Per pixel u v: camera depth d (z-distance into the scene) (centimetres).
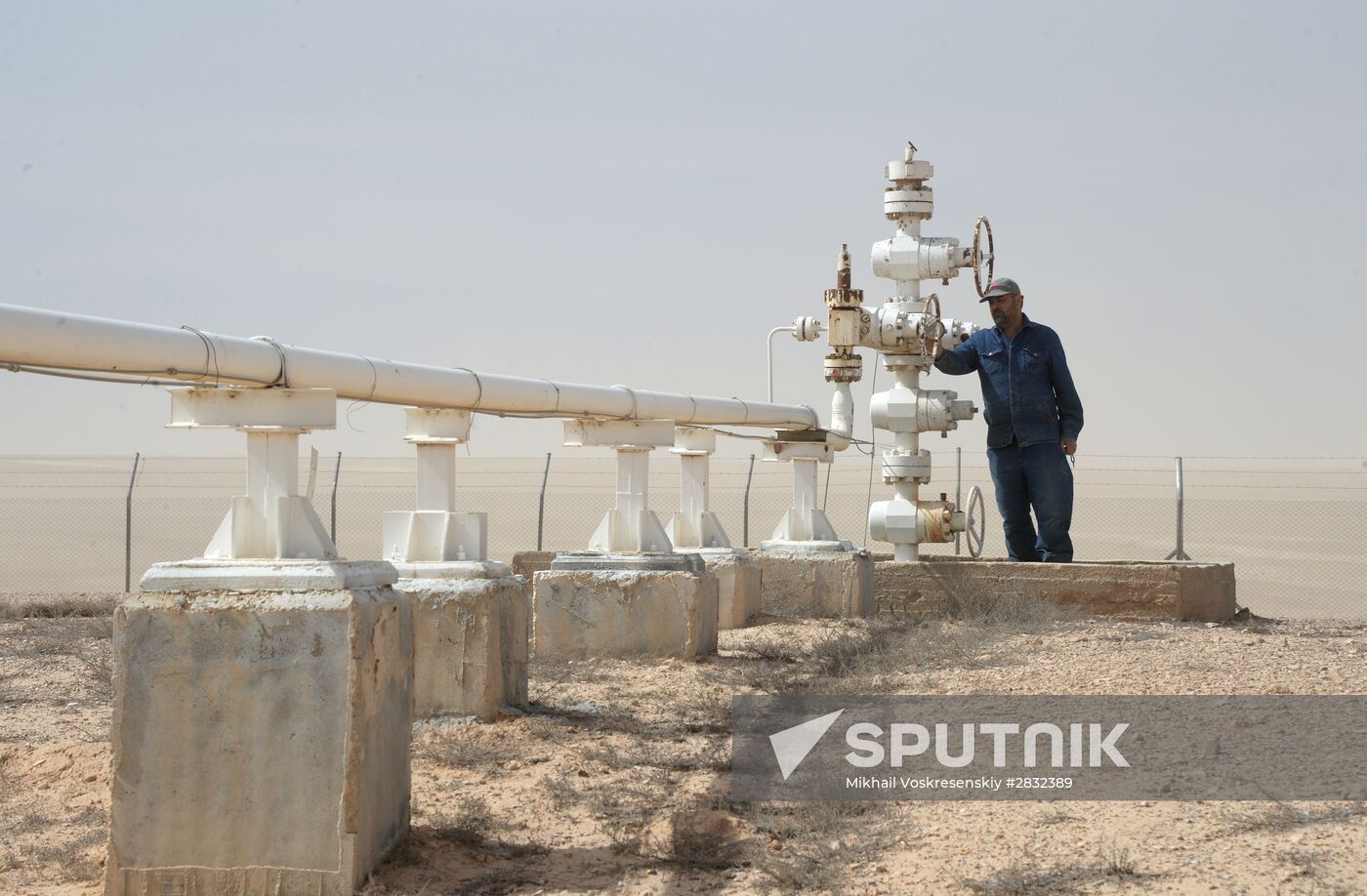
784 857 582
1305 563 3678
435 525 905
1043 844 562
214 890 563
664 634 1109
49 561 3531
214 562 582
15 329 540
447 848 613
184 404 626
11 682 1086
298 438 627
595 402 1095
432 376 881
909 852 569
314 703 561
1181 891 496
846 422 1530
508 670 899
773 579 1428
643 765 753
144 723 565
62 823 687
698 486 1386
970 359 1489
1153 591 1363
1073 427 1449
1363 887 487
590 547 1177
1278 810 577
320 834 560
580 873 585
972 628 1234
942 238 1500
